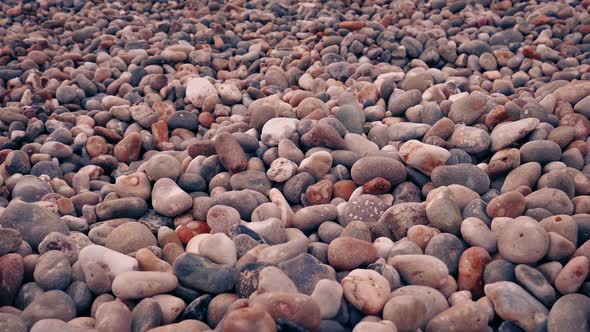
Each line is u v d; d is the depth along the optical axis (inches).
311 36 163.0
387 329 56.7
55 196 92.6
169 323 64.4
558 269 66.2
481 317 60.9
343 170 93.8
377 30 158.9
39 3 208.1
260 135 107.0
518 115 101.9
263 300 58.0
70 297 66.6
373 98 122.3
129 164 110.3
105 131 113.8
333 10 189.2
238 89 131.0
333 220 84.1
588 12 164.2
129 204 87.3
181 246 80.0
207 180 97.0
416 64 144.2
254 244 73.9
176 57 150.3
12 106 128.9
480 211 77.9
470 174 85.8
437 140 95.9
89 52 167.8
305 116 110.7
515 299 63.1
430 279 67.0
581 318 59.2
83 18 190.7
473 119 105.0
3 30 184.7
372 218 82.6
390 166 88.5
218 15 188.4
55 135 110.6
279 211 84.7
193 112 124.3
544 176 84.6
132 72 143.6
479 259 69.6
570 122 100.2
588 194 83.6
